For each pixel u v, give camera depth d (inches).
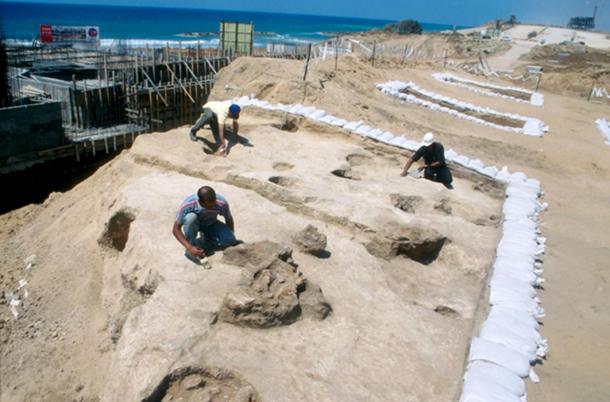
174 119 959.6
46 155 703.7
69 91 784.9
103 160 787.4
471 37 3085.6
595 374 219.5
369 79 851.4
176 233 240.5
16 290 331.0
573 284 299.7
